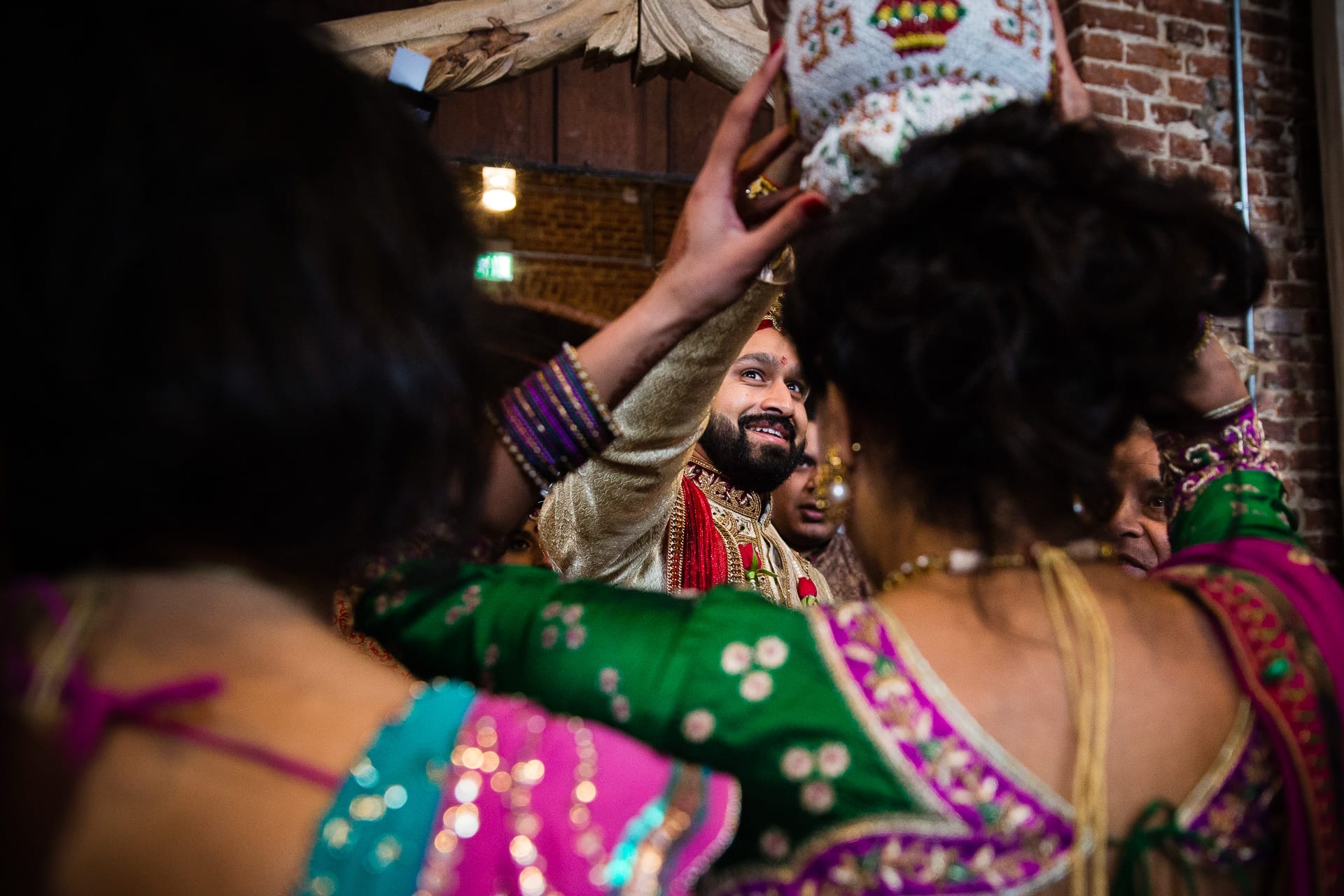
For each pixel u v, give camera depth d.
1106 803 0.54
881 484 0.65
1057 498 0.59
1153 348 0.57
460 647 0.66
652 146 4.54
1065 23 3.24
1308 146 3.35
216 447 0.38
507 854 0.38
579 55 2.15
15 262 0.36
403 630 0.69
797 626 0.60
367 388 0.40
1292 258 3.31
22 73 0.38
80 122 0.37
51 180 0.37
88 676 0.38
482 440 0.59
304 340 0.38
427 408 0.43
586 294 7.14
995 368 0.54
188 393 0.36
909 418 0.59
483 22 2.10
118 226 0.36
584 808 0.40
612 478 0.87
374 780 0.38
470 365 0.52
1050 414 0.55
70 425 0.37
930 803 0.53
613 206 7.25
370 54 2.07
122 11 0.40
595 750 0.42
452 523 0.59
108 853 0.36
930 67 0.65
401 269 0.42
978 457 0.58
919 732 0.55
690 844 0.41
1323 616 0.61
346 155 0.41
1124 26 3.19
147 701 0.38
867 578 0.69
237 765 0.38
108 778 0.37
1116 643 0.57
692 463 1.50
